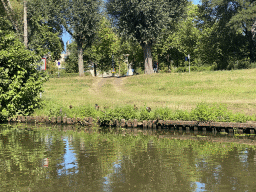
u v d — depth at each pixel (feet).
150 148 36.63
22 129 55.88
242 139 44.16
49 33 150.20
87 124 63.00
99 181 23.36
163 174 25.23
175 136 47.50
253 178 23.90
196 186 22.11
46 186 22.17
